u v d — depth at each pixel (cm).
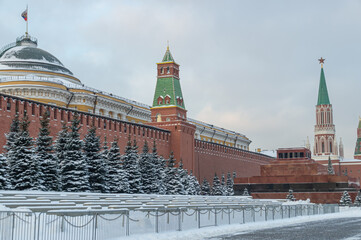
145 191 7094
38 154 5197
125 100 10488
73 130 5678
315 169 10450
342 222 4538
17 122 5272
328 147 19462
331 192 9650
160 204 4566
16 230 2322
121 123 8088
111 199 4725
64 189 5425
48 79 8756
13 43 10256
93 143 6016
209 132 13712
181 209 3403
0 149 5719
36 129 6281
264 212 4966
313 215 5956
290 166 10588
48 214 2409
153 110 9900
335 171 18700
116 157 6575
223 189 10394
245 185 10231
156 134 9100
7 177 4756
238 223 4209
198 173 10638
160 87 10000
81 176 5519
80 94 8825
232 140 15362
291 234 3219
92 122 7356
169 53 10131
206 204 5244
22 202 3516
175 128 9606
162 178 7644
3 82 8269
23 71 9006
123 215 2819
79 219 2539
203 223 3709
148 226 3047
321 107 19725
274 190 10019
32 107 6269
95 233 2584
